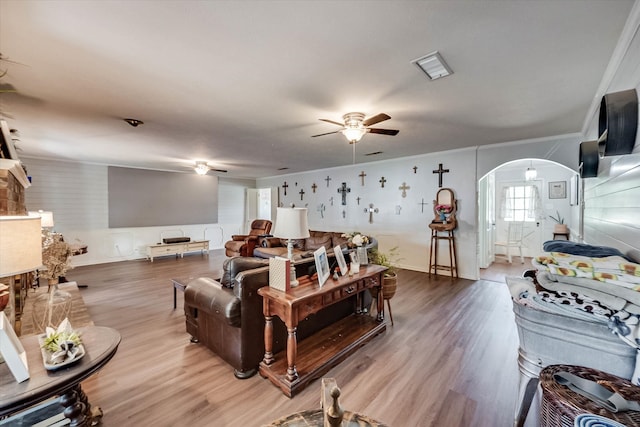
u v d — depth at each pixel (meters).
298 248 5.89
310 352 2.30
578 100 2.59
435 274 5.16
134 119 3.09
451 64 1.95
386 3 1.36
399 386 1.98
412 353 2.42
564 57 1.85
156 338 2.69
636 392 1.08
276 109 2.81
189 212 7.76
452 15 1.44
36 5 1.34
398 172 5.82
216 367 2.21
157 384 2.00
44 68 1.97
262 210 9.44
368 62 1.92
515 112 2.91
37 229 1.30
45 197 5.57
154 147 4.59
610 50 1.76
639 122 1.40
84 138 3.95
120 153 5.11
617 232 1.82
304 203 7.88
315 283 2.27
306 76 2.12
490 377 2.08
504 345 2.56
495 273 5.27
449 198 5.01
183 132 3.67
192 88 2.32
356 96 2.49
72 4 1.34
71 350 1.26
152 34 1.60
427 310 3.42
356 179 6.60
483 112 2.92
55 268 2.18
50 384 1.10
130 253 6.66
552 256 1.46
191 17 1.45
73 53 1.79
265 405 1.79
